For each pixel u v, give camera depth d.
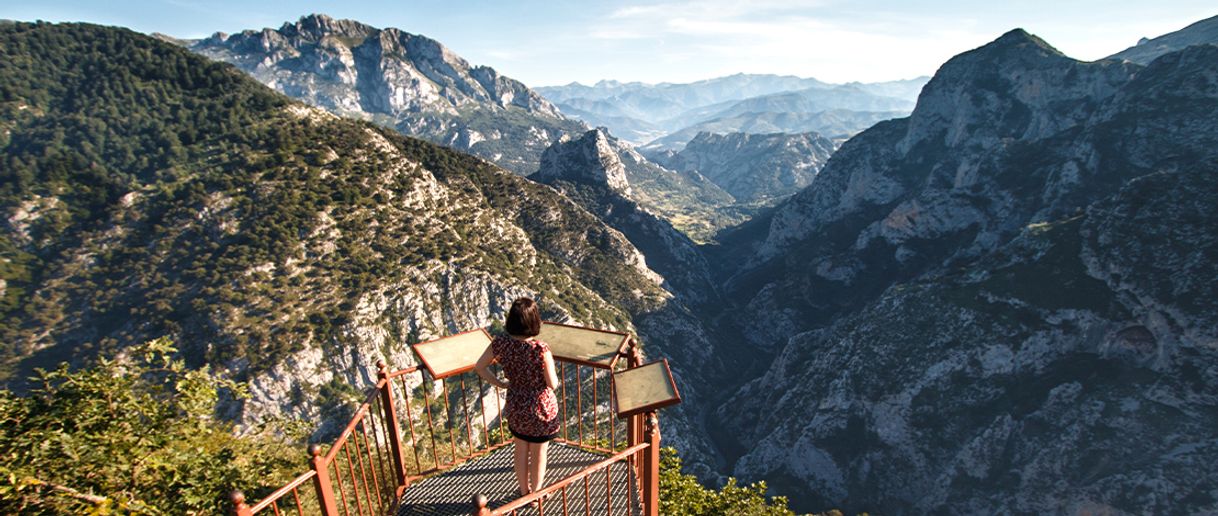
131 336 83.69
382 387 7.39
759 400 105.69
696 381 125.50
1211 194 67.12
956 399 74.25
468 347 8.14
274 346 83.06
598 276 147.12
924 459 73.31
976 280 83.94
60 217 102.06
